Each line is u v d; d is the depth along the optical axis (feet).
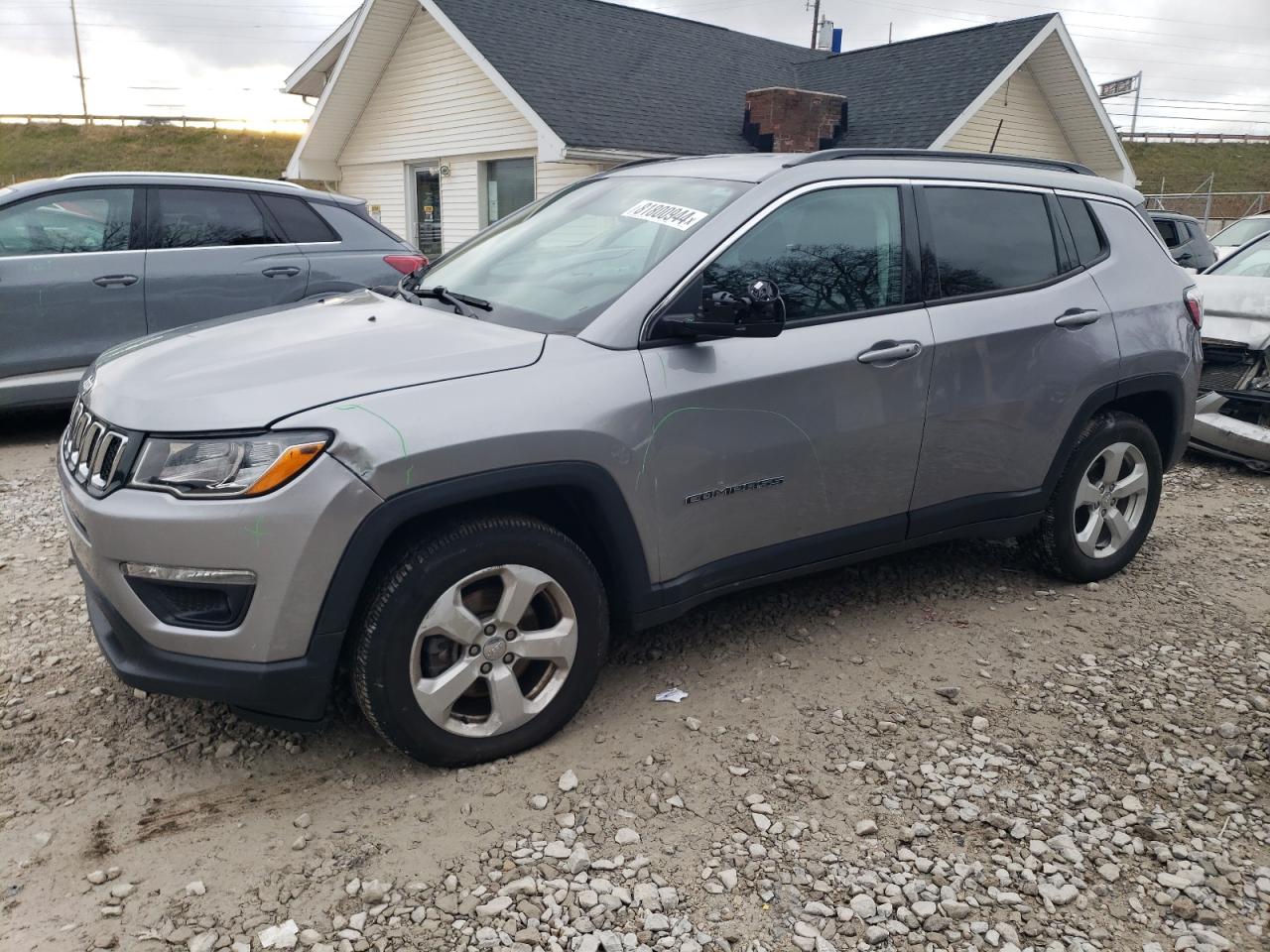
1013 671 12.05
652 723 10.64
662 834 8.83
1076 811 9.36
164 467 8.54
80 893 7.97
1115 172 61.82
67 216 21.94
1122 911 8.11
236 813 9.05
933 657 12.34
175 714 10.70
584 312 10.41
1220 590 14.88
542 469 9.25
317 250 24.48
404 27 51.78
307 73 54.90
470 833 8.76
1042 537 14.32
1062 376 13.19
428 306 11.62
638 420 9.82
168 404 8.79
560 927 7.70
